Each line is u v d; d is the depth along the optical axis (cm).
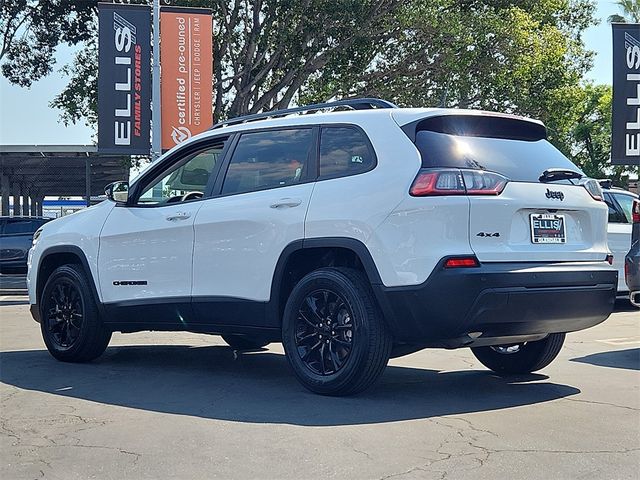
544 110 2614
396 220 524
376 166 548
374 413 518
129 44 1702
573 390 597
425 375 663
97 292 708
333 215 553
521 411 527
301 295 566
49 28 2683
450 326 512
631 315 1124
